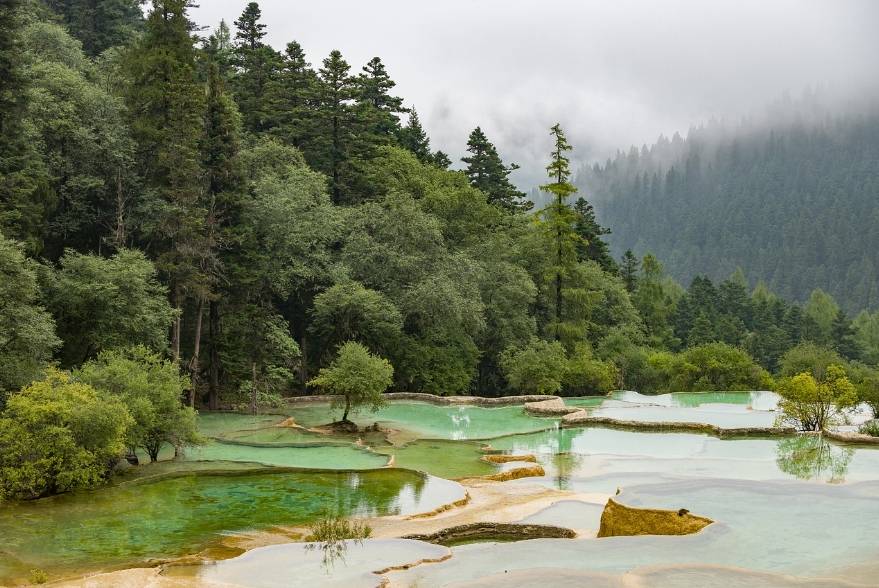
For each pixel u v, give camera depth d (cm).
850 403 3166
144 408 2216
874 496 1627
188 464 2350
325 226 4116
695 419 3512
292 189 4056
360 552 1404
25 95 2817
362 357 3145
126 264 2844
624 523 1482
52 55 4006
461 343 4512
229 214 3606
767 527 1393
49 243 3316
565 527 1675
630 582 1085
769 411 3794
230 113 3625
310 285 4253
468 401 4094
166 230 3169
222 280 3538
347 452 2677
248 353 3581
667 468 2398
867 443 2895
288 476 2203
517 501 1938
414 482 2134
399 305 4238
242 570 1305
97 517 1723
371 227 4466
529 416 3694
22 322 2256
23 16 4144
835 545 1287
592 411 3819
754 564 1193
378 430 3122
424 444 2891
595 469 2394
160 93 3353
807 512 1496
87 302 2750
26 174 2858
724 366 5112
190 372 3316
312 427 3172
